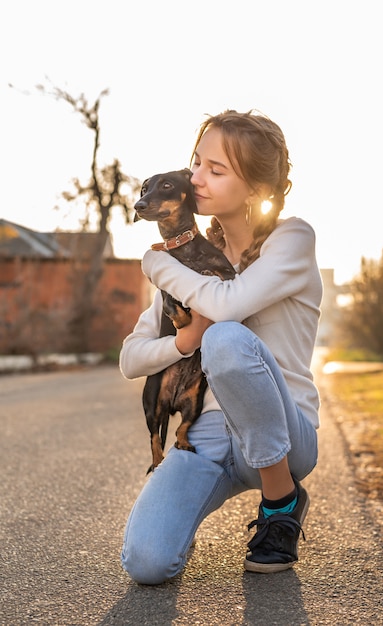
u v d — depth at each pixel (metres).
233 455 2.96
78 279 25.22
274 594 2.69
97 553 3.24
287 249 2.85
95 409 9.09
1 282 25.62
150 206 2.86
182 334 2.88
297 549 3.00
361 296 27.45
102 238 25.62
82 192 25.17
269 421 2.68
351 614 2.50
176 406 3.03
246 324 2.95
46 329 23.02
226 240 3.11
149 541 2.72
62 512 3.98
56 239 25.78
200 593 2.70
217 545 3.34
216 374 2.64
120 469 5.20
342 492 4.41
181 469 2.85
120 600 2.66
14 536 3.52
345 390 12.08
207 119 2.94
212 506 2.92
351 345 31.53
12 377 15.94
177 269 2.85
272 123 2.91
